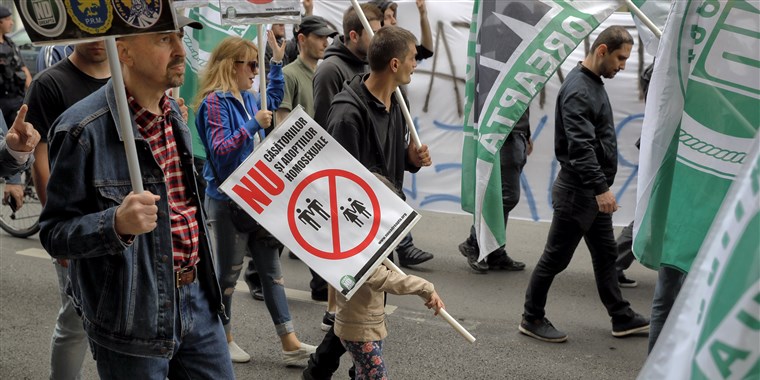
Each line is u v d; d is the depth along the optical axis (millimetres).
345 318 3414
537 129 7262
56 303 5613
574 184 4906
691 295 1697
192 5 4750
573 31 4223
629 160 7180
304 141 3070
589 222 4902
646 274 6539
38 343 4891
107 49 2332
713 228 1691
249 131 4207
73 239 2480
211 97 4324
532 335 5125
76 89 3594
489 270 6566
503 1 4293
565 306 5754
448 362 4730
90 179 2566
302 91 5906
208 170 4441
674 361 1689
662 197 3457
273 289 4520
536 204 7371
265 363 4668
